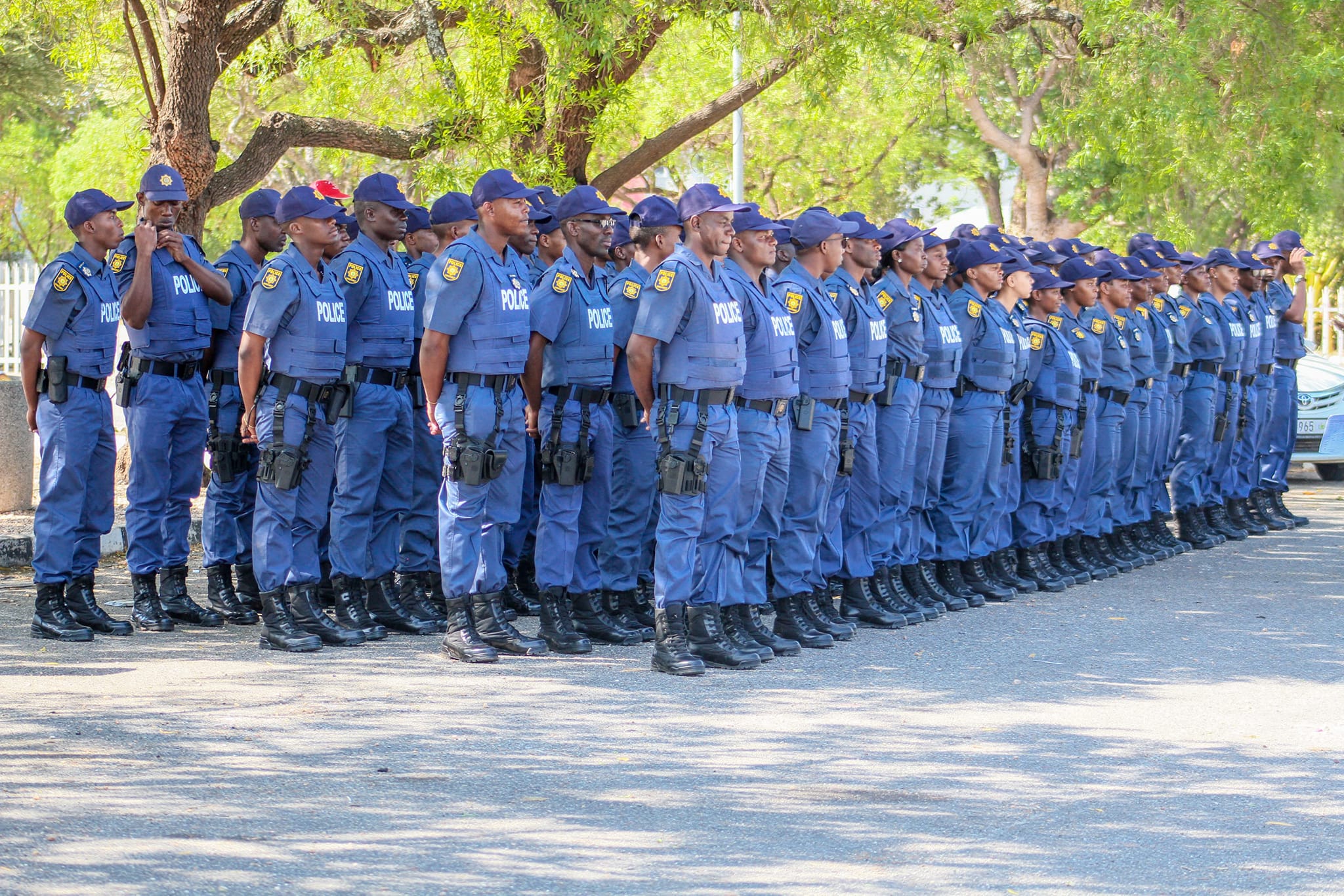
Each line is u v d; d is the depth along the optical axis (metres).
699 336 8.88
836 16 16.31
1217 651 9.99
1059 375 12.59
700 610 9.42
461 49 19.27
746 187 31.44
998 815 6.37
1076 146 31.06
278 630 9.70
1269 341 16.61
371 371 10.20
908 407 10.95
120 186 31.70
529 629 10.62
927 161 36.12
